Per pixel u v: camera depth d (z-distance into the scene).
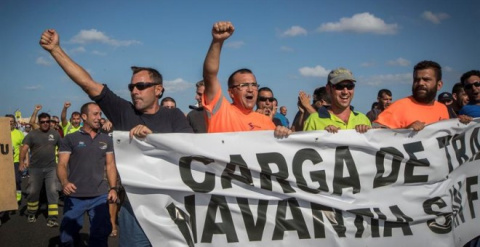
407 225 4.46
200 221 4.20
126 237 4.17
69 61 4.16
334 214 4.37
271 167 4.30
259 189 4.29
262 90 7.00
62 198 13.69
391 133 4.51
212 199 4.21
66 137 6.65
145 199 4.12
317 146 4.38
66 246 6.47
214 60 4.24
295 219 4.32
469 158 4.70
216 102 4.47
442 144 4.58
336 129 4.43
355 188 4.43
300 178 4.34
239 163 4.24
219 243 4.21
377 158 4.48
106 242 6.49
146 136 4.09
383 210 4.43
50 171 10.27
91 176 6.55
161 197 4.13
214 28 4.10
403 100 4.88
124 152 4.10
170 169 4.16
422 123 4.54
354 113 5.00
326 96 7.31
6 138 7.28
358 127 4.46
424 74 4.71
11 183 7.29
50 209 9.95
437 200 4.54
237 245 4.23
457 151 4.64
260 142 4.30
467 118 4.63
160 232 4.10
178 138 4.14
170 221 4.12
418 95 4.77
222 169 4.23
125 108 4.34
